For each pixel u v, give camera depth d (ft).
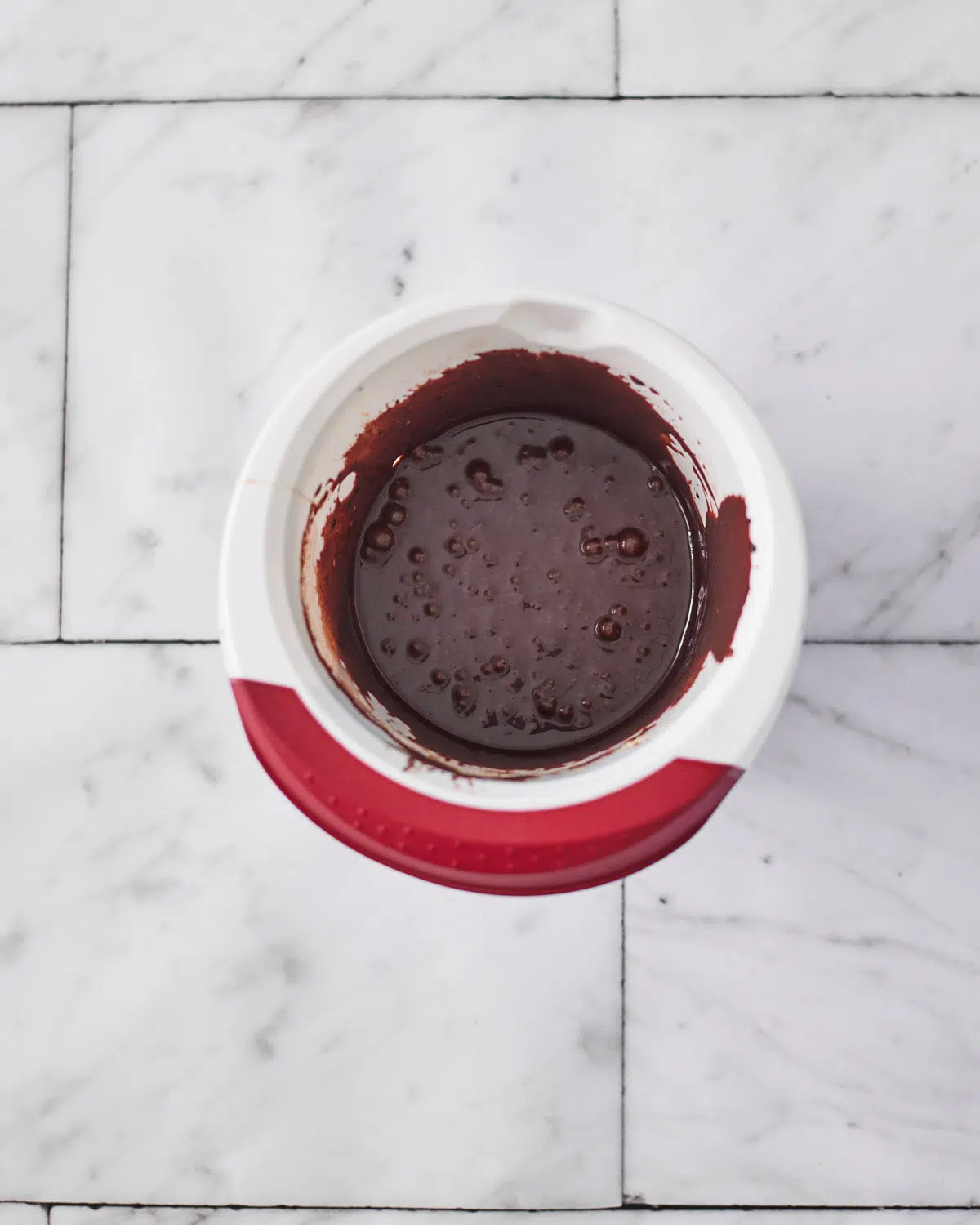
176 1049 3.92
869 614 3.90
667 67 3.96
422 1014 3.91
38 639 3.95
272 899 3.92
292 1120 3.91
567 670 3.48
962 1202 3.88
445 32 3.97
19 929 3.94
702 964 3.90
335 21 3.98
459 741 3.46
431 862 3.20
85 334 3.97
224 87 3.98
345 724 3.23
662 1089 3.90
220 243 3.96
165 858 3.93
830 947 3.89
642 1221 3.89
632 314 3.29
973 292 3.92
